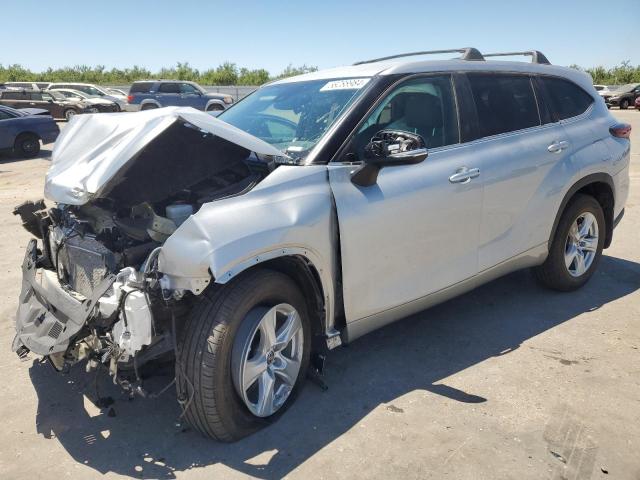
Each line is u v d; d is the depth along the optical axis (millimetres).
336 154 3141
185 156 3252
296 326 2998
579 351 3744
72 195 2867
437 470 2615
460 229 3621
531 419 2992
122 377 2674
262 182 2873
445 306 4539
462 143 3703
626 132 4836
